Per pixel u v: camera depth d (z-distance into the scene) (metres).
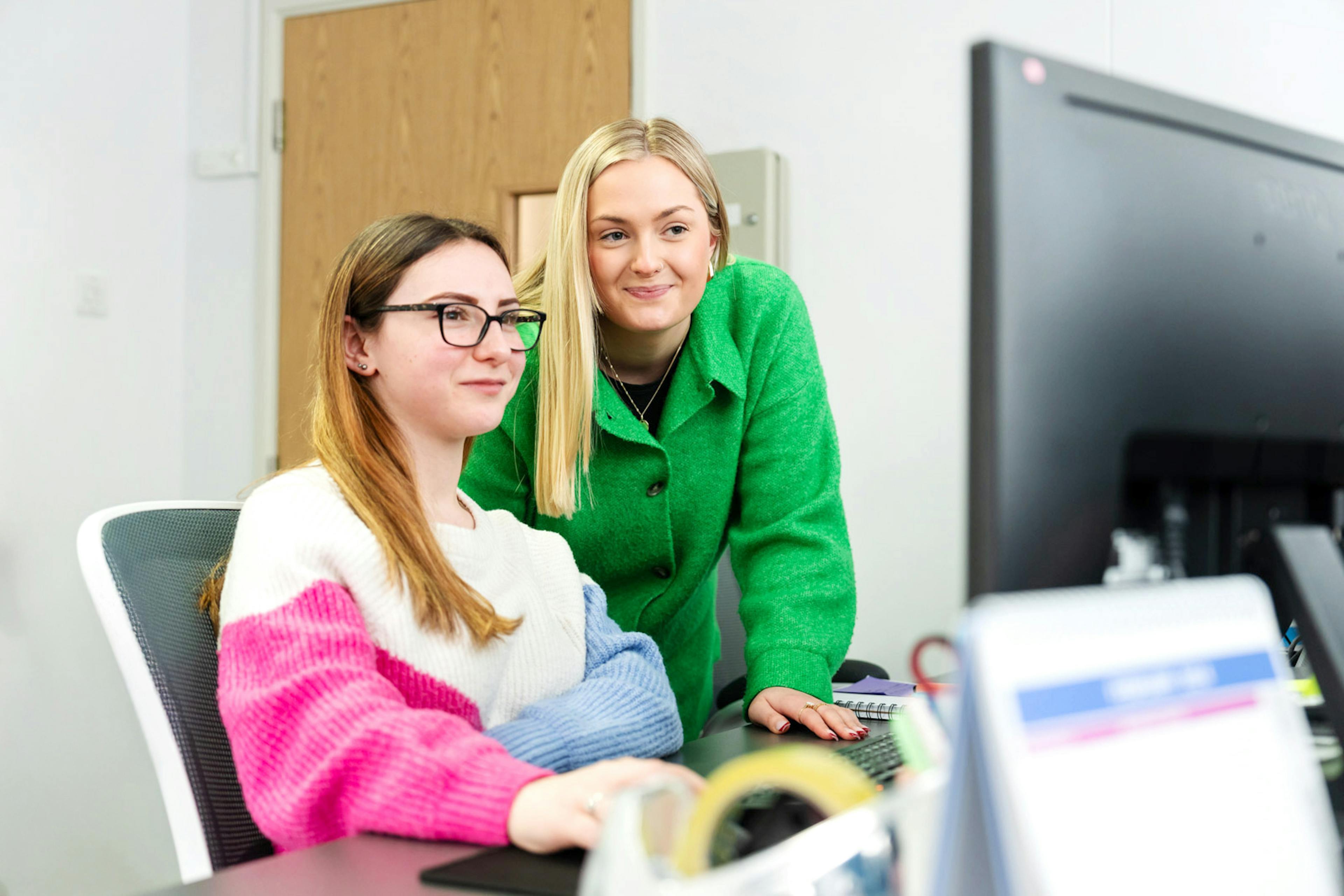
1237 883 0.47
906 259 2.81
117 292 3.15
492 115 3.15
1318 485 0.71
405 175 3.24
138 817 2.72
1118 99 0.59
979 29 2.75
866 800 0.47
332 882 0.64
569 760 0.94
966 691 0.43
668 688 1.14
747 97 2.94
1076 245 0.56
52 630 2.84
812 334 1.51
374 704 0.79
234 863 0.91
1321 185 0.71
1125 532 0.59
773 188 2.81
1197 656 0.49
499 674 1.03
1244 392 0.65
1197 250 0.62
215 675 0.98
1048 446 0.54
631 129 1.32
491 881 0.63
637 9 3.02
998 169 0.53
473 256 1.07
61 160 2.96
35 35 2.88
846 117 2.86
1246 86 2.62
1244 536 0.66
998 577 0.52
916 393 2.80
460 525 1.08
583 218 1.31
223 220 3.40
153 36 3.29
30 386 2.85
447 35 3.20
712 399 1.41
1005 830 0.41
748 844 0.64
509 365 1.07
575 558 1.50
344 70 3.30
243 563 0.91
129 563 0.97
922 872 0.47
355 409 1.03
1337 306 0.71
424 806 0.72
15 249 2.81
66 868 2.76
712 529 1.48
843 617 1.35
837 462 1.49
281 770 0.79
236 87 3.39
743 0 2.94
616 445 1.42
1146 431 0.59
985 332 0.53
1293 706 0.53
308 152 3.33
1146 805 0.45
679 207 1.29
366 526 0.96
